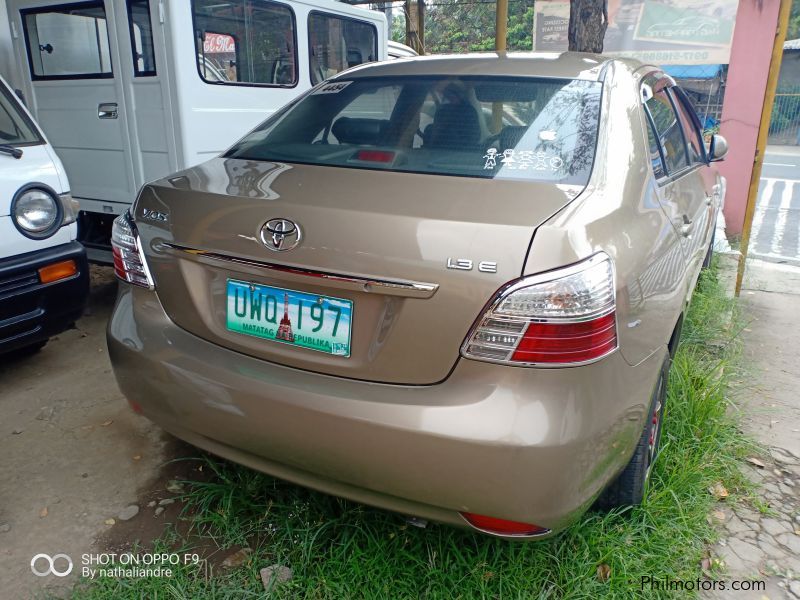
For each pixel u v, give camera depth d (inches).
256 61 176.4
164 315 83.5
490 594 77.2
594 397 66.5
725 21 259.3
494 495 64.8
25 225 117.3
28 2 169.3
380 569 79.7
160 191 85.0
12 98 128.6
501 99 91.8
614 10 272.2
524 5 751.7
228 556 84.7
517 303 63.4
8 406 120.3
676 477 98.2
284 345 74.0
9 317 116.4
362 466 68.4
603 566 82.4
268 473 77.2
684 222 103.3
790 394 137.7
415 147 87.2
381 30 234.5
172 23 147.0
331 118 98.3
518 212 68.3
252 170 87.2
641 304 75.4
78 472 101.7
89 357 141.9
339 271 68.4
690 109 150.0
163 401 80.5
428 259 65.3
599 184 77.4
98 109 166.1
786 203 436.1
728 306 179.8
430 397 66.4
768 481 106.2
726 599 80.7
